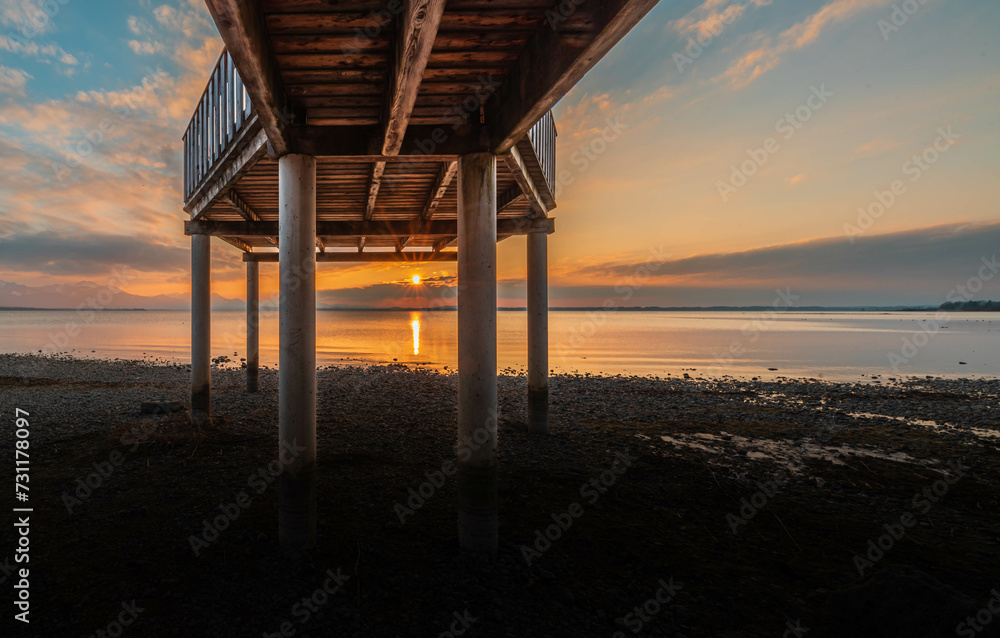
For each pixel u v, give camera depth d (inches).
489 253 147.9
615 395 495.5
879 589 117.0
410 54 87.6
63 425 304.5
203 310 297.4
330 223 310.0
